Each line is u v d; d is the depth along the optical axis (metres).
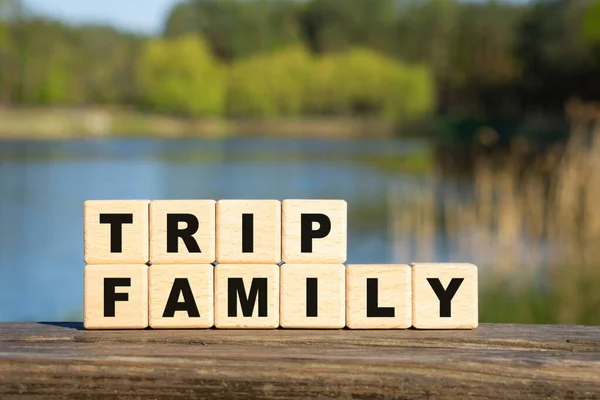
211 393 0.91
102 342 1.02
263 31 48.28
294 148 32.06
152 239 1.09
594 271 5.11
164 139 39.72
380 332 1.07
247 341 1.02
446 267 1.08
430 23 46.03
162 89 44.78
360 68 44.56
